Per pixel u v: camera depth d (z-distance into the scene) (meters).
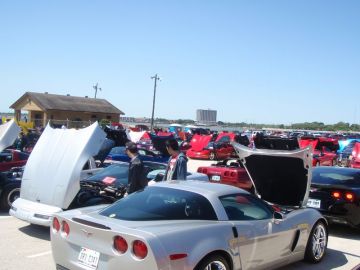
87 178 8.57
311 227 6.25
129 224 4.36
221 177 11.77
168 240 4.12
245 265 4.97
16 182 9.23
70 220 4.61
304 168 6.19
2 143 8.82
